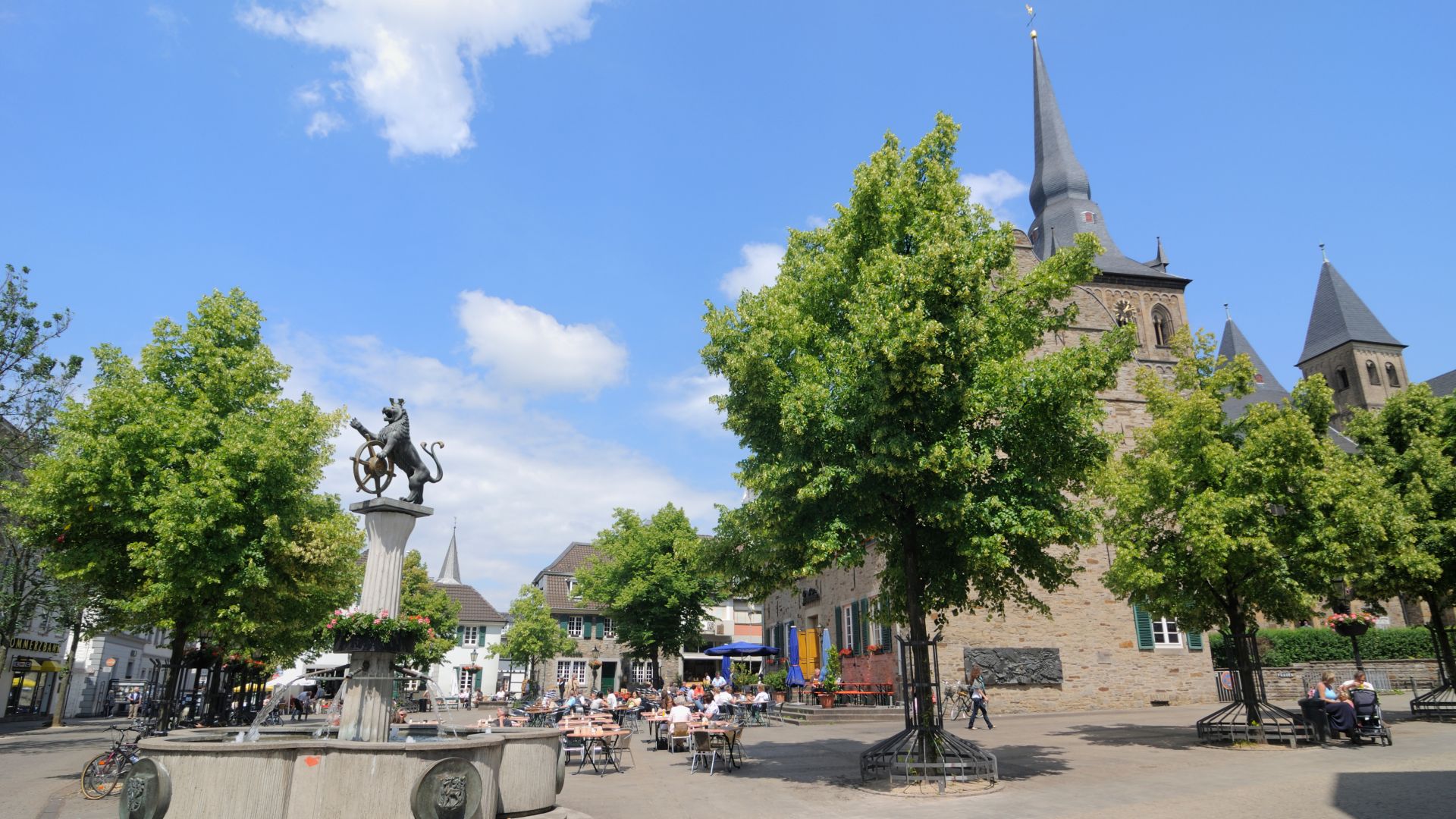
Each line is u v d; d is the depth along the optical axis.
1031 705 26.86
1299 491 17.77
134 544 16.59
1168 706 27.80
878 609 16.83
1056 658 27.41
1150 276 48.44
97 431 17.61
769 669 43.69
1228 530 17.50
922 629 13.98
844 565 13.25
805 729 24.33
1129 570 18.47
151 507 16.92
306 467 19.81
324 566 20.52
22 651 37.22
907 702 13.98
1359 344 80.31
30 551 28.05
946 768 13.05
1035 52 61.16
